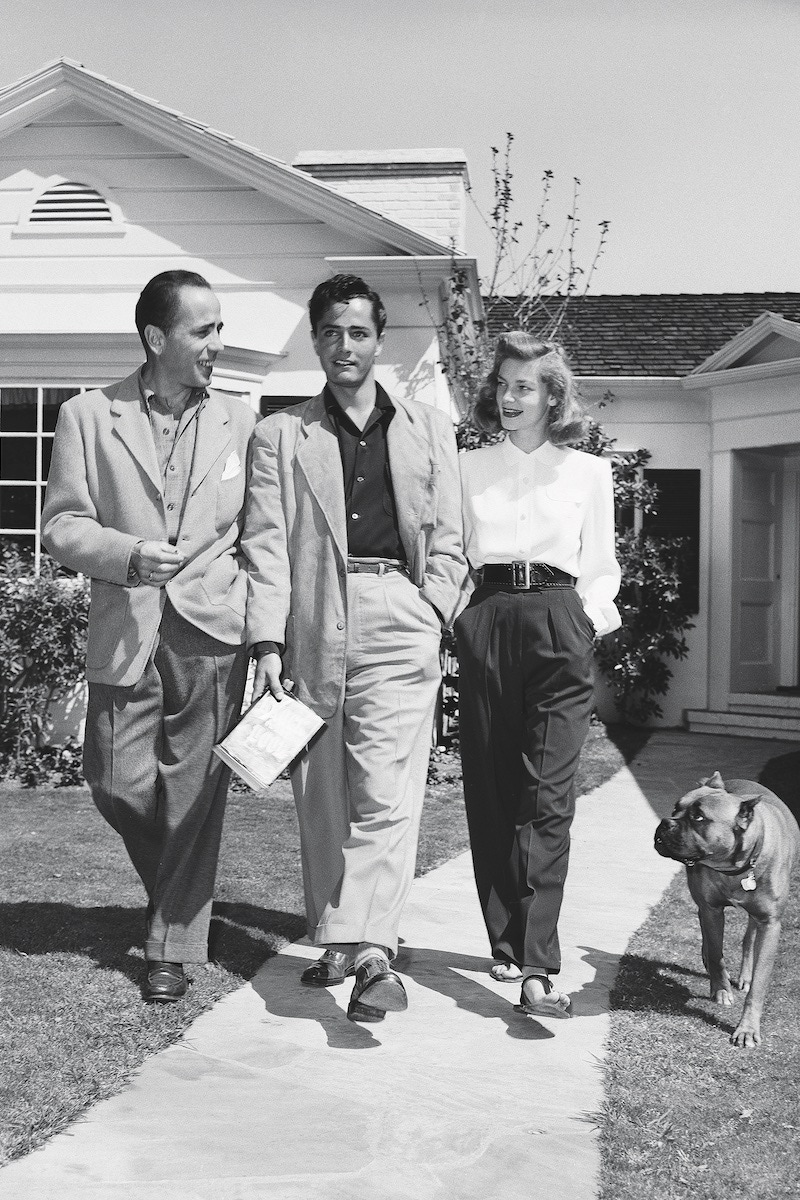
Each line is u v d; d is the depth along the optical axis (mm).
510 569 3967
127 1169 2816
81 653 9406
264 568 3887
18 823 7488
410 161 13195
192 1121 3082
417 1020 3896
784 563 14609
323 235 10578
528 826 3762
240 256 10680
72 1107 3094
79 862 6242
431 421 4027
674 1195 2750
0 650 9227
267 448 3977
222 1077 3379
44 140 10789
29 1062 3359
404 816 3758
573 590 3990
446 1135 3037
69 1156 2875
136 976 4176
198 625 3893
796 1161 2934
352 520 3879
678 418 13891
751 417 13297
